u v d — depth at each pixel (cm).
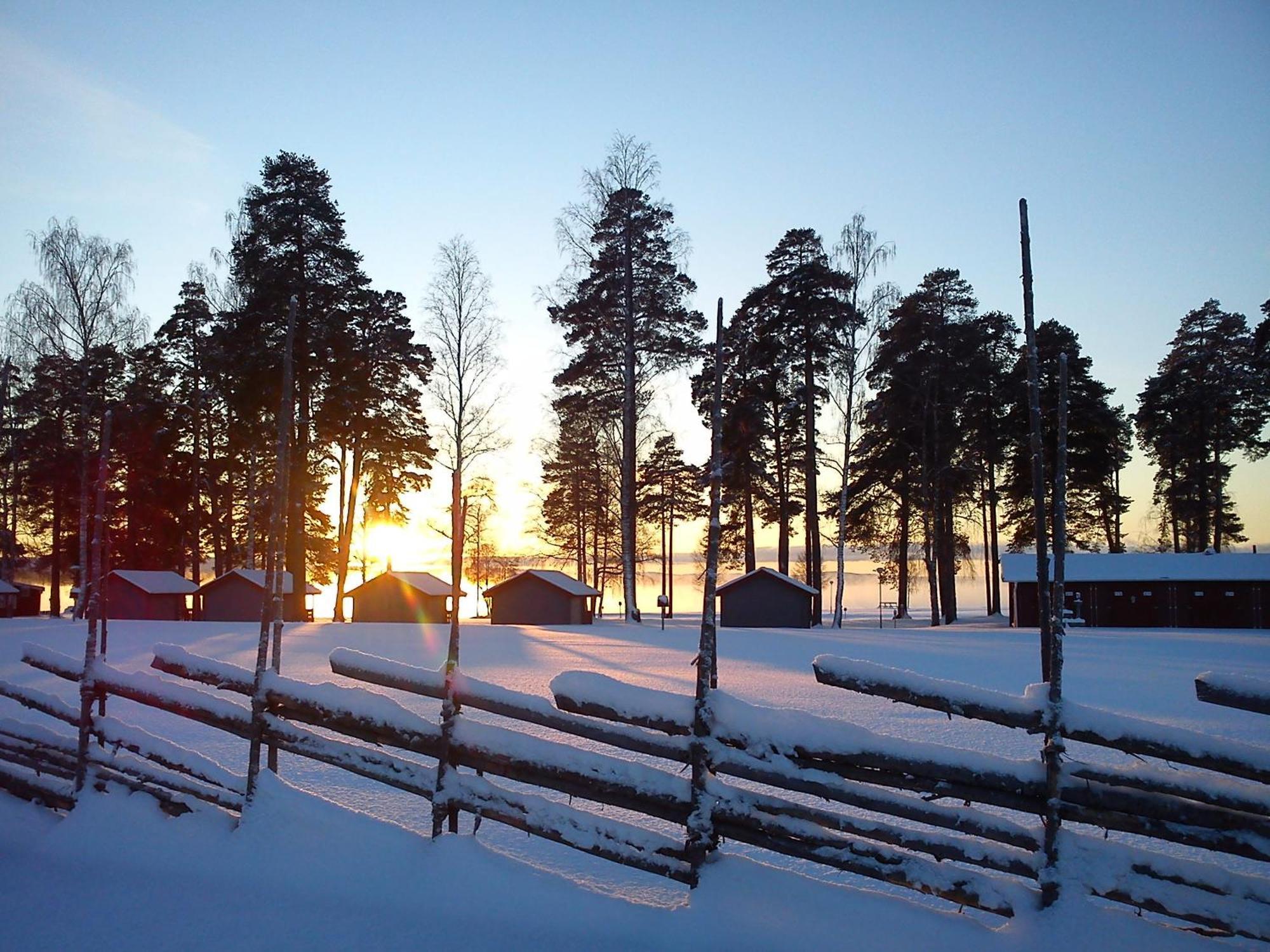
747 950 421
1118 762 812
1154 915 457
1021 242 576
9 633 2783
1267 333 4519
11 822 679
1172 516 5869
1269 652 2352
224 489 5091
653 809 492
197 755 649
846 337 3766
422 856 523
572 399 3716
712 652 488
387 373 4394
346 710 579
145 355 4422
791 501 5178
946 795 439
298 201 3888
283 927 471
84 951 452
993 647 2541
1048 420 4878
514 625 4166
